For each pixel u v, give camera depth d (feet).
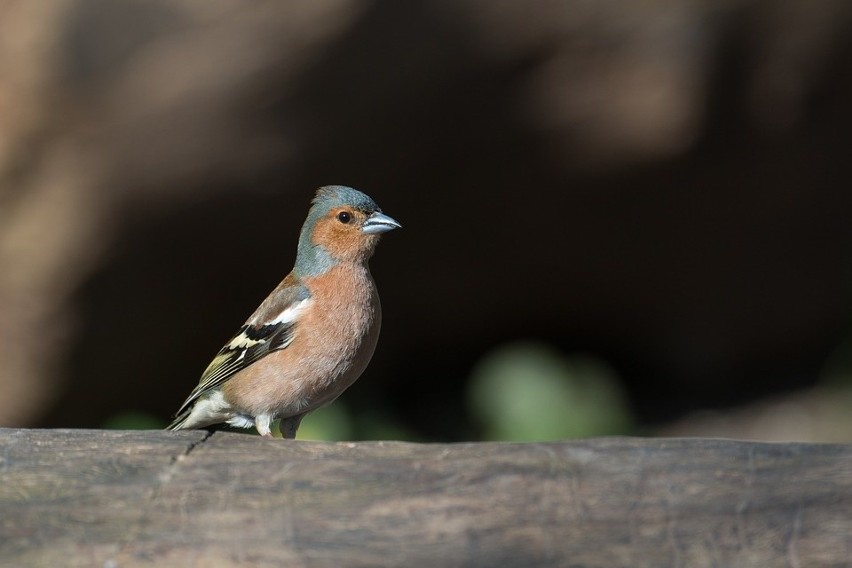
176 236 40.88
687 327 50.39
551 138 42.70
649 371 51.98
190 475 15.47
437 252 46.09
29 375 41.52
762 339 51.01
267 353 25.79
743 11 41.60
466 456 15.33
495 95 41.47
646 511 14.29
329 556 13.87
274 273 43.29
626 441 15.43
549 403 41.55
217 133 39.47
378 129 41.16
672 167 43.96
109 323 41.60
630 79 41.93
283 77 39.32
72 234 39.75
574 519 14.24
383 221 25.89
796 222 47.78
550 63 41.37
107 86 38.63
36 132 38.91
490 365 45.75
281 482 15.16
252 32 38.81
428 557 13.83
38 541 14.34
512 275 47.62
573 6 40.47
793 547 13.82
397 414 49.11
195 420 27.32
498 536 14.06
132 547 14.17
